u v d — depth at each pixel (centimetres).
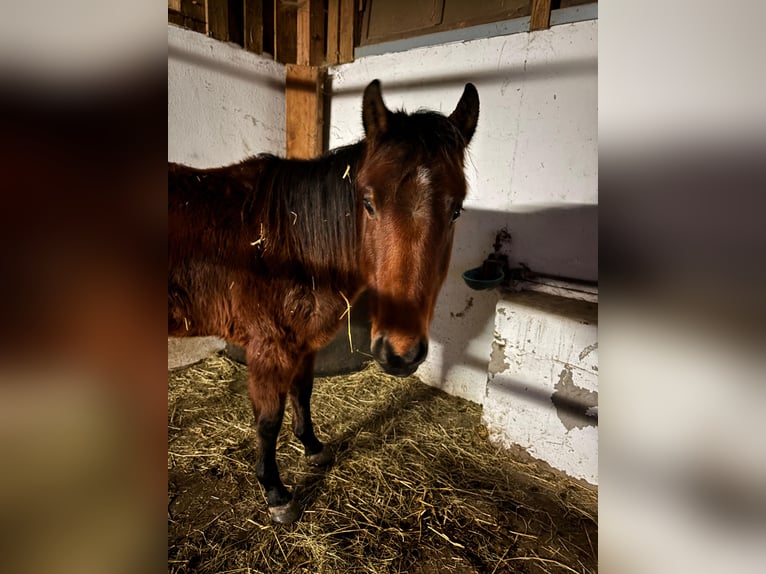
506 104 190
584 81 165
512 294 183
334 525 134
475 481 160
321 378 234
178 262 123
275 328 129
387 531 133
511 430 175
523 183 188
